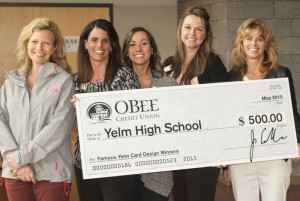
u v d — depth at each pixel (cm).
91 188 282
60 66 269
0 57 566
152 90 272
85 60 285
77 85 282
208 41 301
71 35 577
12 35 565
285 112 284
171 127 274
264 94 283
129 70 286
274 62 290
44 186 256
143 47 298
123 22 628
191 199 297
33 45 257
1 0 561
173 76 312
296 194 511
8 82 261
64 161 260
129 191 277
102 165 267
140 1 622
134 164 270
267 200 289
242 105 281
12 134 255
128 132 270
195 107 277
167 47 646
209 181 295
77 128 278
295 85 538
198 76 298
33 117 252
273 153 282
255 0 527
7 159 250
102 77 284
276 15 530
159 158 273
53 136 251
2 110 258
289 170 292
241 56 297
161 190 278
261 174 289
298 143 289
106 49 278
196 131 277
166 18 641
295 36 534
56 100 256
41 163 254
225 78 301
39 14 568
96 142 266
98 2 588
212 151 278
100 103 266
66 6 576
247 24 291
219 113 279
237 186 294
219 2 541
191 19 296
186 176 296
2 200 402
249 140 281
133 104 270
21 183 256
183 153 275
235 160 279
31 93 255
